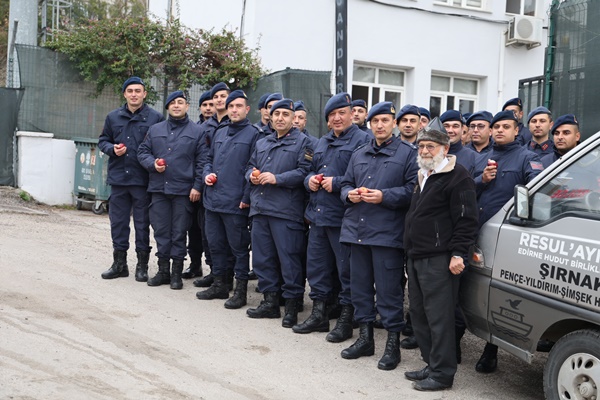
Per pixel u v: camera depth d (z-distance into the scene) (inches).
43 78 469.7
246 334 216.8
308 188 218.8
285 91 454.3
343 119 219.3
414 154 191.8
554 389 152.6
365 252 198.4
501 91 557.3
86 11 717.3
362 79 526.9
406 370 194.1
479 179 201.0
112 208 276.2
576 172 157.2
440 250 171.8
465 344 229.8
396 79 538.0
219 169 248.8
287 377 180.9
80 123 482.3
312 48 501.7
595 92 338.3
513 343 167.0
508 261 166.2
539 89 388.5
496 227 173.0
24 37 490.9
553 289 152.4
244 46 491.5
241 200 246.1
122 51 476.1
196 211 284.5
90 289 253.8
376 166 195.5
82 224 411.8
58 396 151.0
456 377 192.2
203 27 567.8
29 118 470.0
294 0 494.6
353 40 510.6
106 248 339.0
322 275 224.8
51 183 478.3
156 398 156.9
